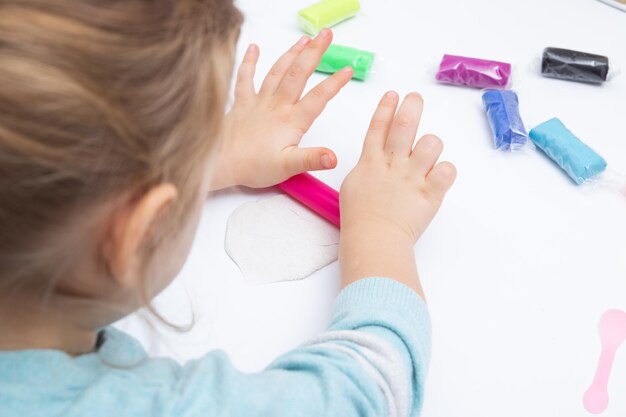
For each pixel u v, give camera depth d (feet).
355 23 2.99
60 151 1.12
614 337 1.97
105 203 1.22
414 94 2.38
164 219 1.37
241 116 2.39
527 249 2.18
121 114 1.16
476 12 3.04
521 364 1.91
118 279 1.33
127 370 1.52
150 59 1.18
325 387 1.64
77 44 1.11
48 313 1.39
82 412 1.38
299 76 2.44
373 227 2.09
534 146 2.49
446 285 2.09
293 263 2.14
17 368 1.39
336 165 2.36
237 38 1.50
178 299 2.04
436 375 1.89
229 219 2.26
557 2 3.09
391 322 1.85
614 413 1.82
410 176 2.20
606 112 2.62
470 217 2.27
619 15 3.02
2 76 1.07
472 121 2.58
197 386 1.51
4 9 1.10
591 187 2.36
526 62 2.80
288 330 2.00
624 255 2.17
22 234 1.17
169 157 1.29
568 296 2.06
